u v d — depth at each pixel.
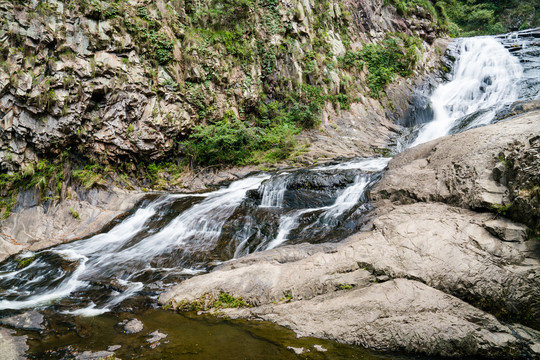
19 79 9.06
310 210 7.80
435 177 6.52
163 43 11.95
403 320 4.03
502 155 5.44
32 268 7.13
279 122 14.50
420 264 4.58
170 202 9.38
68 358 3.92
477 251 4.47
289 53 15.48
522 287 4.00
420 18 21.25
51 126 9.59
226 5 14.27
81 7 10.39
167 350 3.98
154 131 11.38
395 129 15.58
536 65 16.77
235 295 5.05
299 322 4.39
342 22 18.44
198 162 12.41
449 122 13.07
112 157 10.80
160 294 5.45
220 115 13.13
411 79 18.09
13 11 9.22
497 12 29.70
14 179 9.04
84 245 8.09
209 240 7.52
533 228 4.36
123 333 4.44
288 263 5.43
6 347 4.17
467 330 3.83
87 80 10.23
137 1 11.80
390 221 5.62
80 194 9.93
